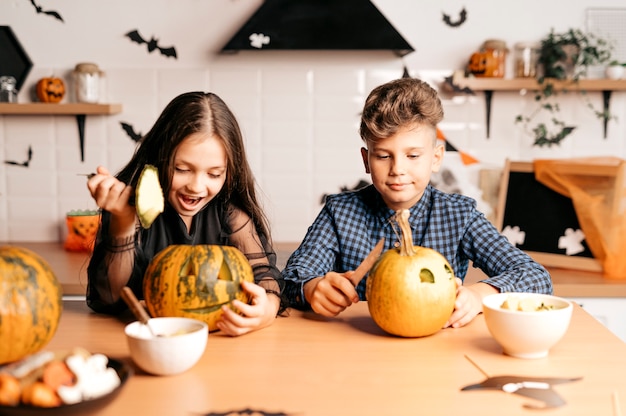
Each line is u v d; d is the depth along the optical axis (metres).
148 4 2.53
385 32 2.32
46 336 0.87
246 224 1.33
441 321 1.03
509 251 1.42
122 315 1.17
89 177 1.05
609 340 1.03
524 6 2.52
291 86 2.55
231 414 0.75
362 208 1.54
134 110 2.57
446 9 2.52
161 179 1.19
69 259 2.29
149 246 1.32
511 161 2.43
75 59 2.55
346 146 2.57
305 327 1.10
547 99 2.55
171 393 0.81
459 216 1.49
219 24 2.53
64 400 0.69
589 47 2.41
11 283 0.84
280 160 2.58
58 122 2.58
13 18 2.54
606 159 2.29
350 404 0.78
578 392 0.82
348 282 1.13
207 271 1.03
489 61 2.43
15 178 2.60
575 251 2.25
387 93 1.34
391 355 0.95
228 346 0.99
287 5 2.33
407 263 1.03
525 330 0.92
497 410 0.76
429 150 1.35
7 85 2.47
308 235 1.54
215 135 1.17
